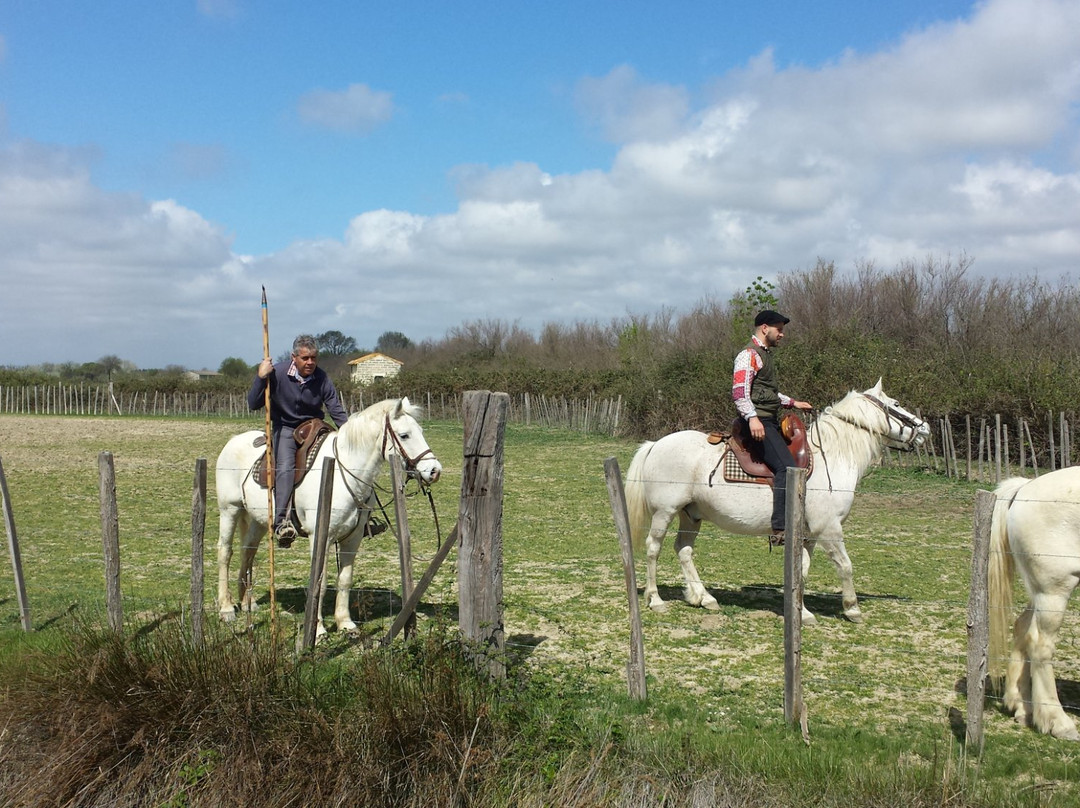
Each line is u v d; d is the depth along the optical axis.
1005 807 3.93
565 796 4.04
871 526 12.74
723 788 4.10
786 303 35.91
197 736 4.41
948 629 7.46
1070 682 6.13
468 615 4.96
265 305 6.70
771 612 8.05
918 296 32.53
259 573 9.55
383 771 4.11
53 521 13.09
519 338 66.56
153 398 54.84
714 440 8.07
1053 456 17.19
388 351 79.25
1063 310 29.20
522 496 16.05
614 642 7.03
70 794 4.33
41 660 4.99
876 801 3.99
